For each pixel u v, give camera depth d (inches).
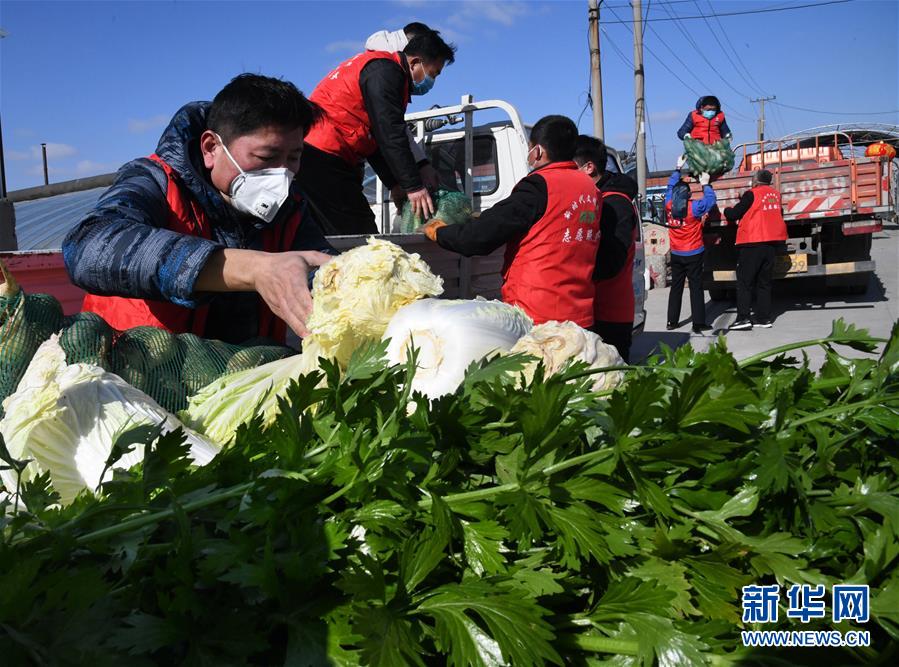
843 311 438.9
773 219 391.2
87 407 54.0
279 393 62.7
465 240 170.2
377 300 58.3
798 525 40.6
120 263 76.9
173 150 90.6
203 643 33.4
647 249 631.8
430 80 200.1
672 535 38.9
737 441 43.3
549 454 40.4
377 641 32.0
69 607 32.4
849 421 46.0
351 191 206.7
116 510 38.0
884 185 440.1
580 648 36.3
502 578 36.2
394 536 37.5
